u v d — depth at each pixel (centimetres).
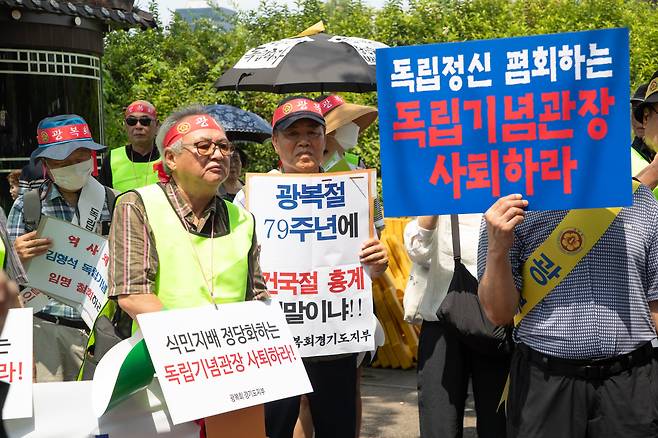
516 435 366
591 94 349
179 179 364
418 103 362
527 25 1249
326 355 470
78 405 351
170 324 337
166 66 1148
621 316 352
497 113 357
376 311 822
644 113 416
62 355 498
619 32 346
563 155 353
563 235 357
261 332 356
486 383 491
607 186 349
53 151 484
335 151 600
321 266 463
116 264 351
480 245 378
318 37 689
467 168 360
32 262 465
